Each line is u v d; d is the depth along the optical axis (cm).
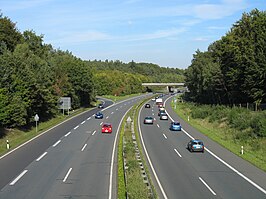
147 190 2198
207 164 3278
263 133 4522
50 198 2189
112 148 4041
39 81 6519
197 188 2459
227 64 7906
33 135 5047
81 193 2303
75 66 9938
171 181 2647
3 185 2478
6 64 5359
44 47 11794
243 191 2398
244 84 6550
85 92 10744
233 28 7981
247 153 3831
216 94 9062
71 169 2978
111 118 7631
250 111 6169
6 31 8819
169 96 17075
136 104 11831
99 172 2881
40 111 6838
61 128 5881
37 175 2764
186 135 5253
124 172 2714
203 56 10931
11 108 5019
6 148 4019
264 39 6381
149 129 5931
